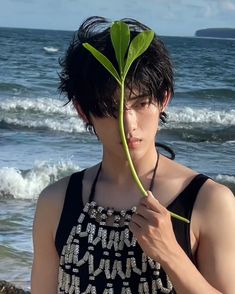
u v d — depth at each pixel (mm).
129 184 2025
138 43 1715
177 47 80125
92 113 1926
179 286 1818
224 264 1897
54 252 2146
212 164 15219
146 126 1916
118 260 1949
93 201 2049
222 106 26422
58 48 62188
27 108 22391
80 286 1997
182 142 18359
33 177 12508
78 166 13664
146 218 1813
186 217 1921
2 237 8695
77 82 1927
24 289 6750
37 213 2158
